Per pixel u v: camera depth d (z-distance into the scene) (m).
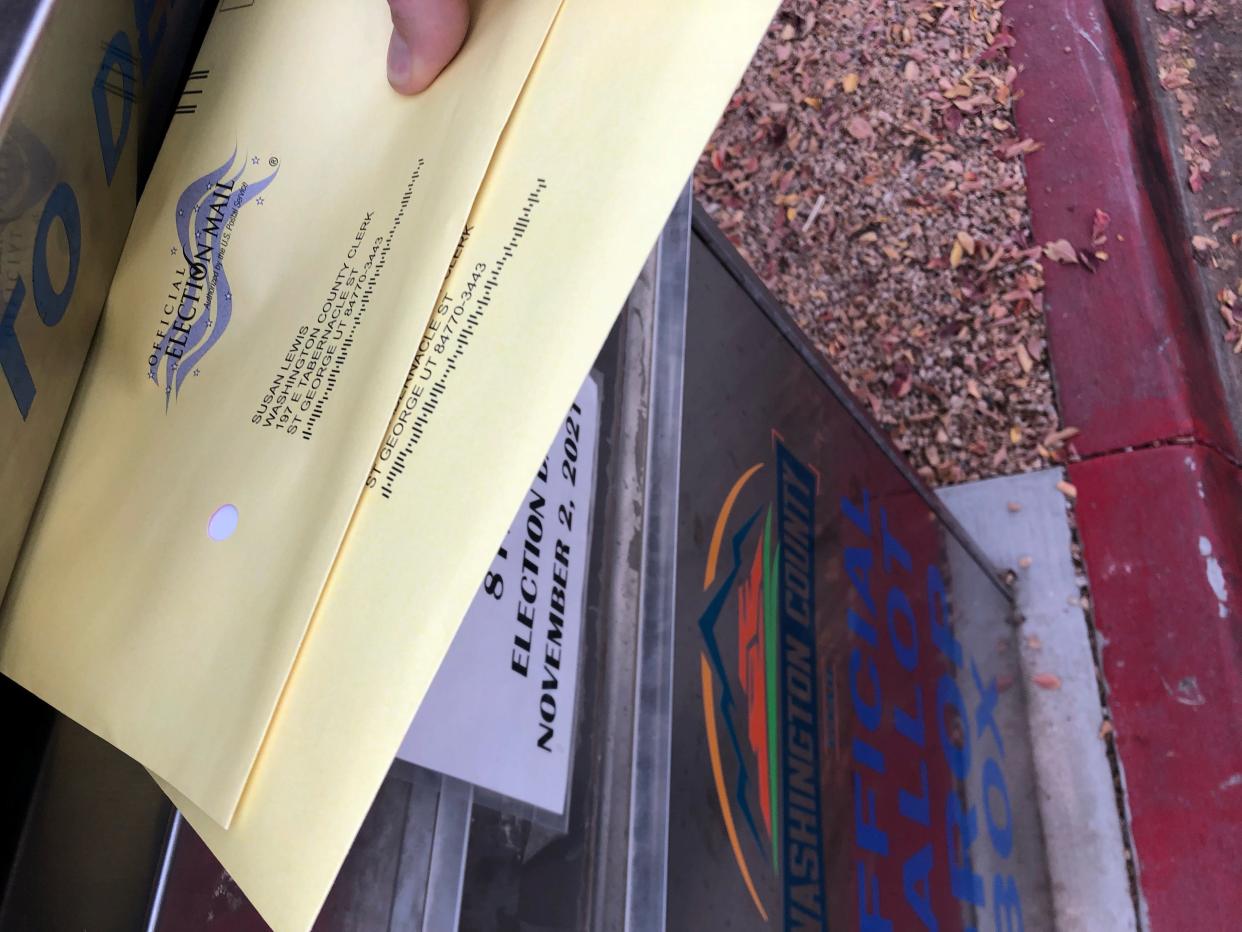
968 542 1.58
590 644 0.63
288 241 0.44
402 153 0.43
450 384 0.37
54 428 0.44
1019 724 1.65
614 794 0.60
